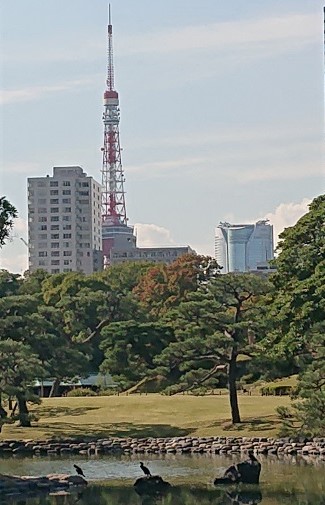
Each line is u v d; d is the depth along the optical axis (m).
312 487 86.06
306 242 111.62
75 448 118.50
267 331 117.25
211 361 128.25
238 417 124.38
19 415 131.50
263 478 92.00
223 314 121.12
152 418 134.12
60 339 140.12
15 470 102.25
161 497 83.62
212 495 83.62
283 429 114.50
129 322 155.25
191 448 115.62
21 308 136.12
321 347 107.31
